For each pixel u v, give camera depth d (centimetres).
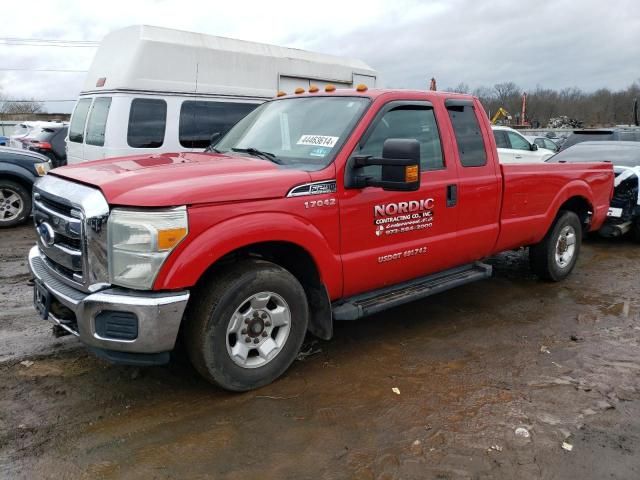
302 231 358
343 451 302
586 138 1430
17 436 308
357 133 393
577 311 540
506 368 408
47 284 350
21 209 929
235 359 349
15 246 781
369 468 287
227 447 303
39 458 289
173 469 284
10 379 373
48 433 312
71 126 973
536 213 557
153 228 303
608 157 882
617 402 358
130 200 306
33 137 1452
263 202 343
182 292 316
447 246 462
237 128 493
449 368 406
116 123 812
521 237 547
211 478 278
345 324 494
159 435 313
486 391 371
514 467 289
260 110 495
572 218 617
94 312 312
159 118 848
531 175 539
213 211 322
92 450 297
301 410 343
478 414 341
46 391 358
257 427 323
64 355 412
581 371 404
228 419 331
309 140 409
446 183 452
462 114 483
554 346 452
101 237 313
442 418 336
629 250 824
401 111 431
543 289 612
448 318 514
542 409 348
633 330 491
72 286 337
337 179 378
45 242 364
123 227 305
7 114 4669
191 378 381
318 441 311
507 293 595
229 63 925
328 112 425
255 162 386
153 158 414
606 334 480
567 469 288
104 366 395
